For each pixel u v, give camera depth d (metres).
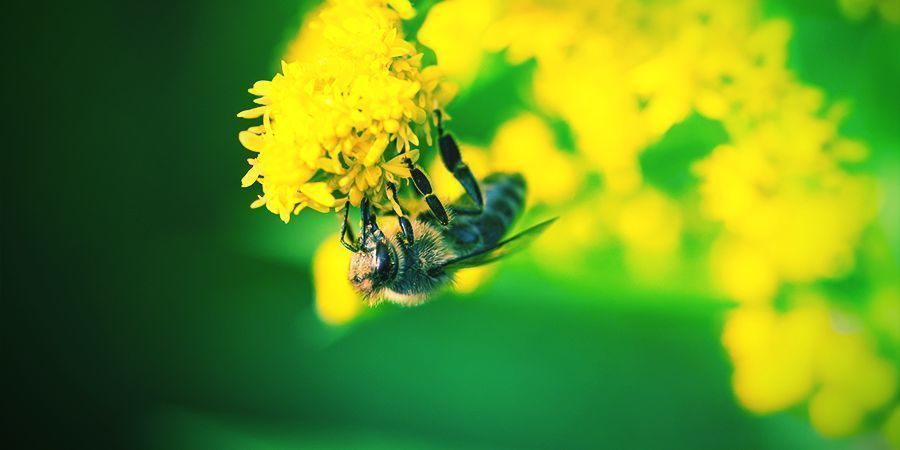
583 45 0.15
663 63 0.15
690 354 0.16
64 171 0.18
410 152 0.13
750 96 0.15
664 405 0.16
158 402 0.17
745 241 0.15
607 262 0.15
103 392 0.18
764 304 0.15
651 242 0.15
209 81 0.17
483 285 0.15
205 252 0.17
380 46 0.13
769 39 0.15
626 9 0.15
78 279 0.18
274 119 0.13
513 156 0.15
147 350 0.18
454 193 0.14
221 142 0.17
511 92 0.15
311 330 0.16
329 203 0.13
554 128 0.15
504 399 0.16
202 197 0.17
